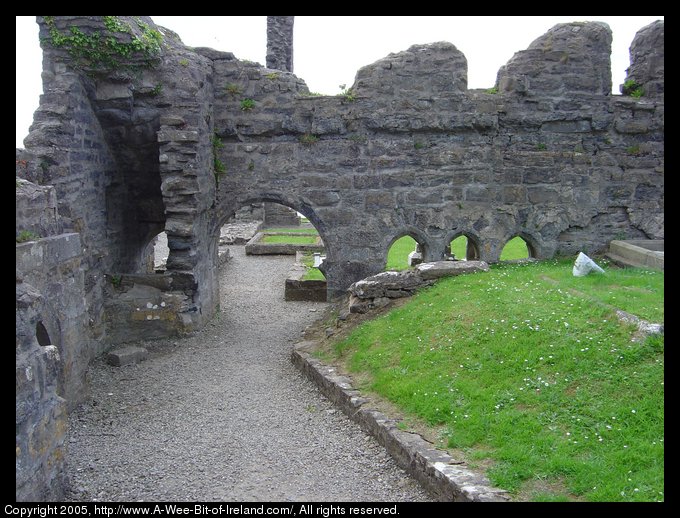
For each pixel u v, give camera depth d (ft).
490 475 21.24
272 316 55.26
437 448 24.20
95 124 44.45
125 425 30.91
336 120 49.85
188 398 34.88
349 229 51.19
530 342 29.27
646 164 52.03
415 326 35.88
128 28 40.96
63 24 39.93
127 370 39.78
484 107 50.29
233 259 89.15
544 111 50.83
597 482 19.80
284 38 92.58
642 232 52.80
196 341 46.32
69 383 31.73
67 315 31.12
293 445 28.45
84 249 41.70
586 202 52.06
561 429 23.02
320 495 23.81
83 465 26.21
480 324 32.58
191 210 45.37
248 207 127.65
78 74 41.24
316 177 50.72
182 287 46.85
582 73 50.65
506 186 51.49
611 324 28.43
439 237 51.57
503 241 51.88
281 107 49.93
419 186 51.01
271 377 38.68
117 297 45.57
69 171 39.45
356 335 38.52
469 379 28.40
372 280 41.65
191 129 44.78
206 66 47.67
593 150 51.70
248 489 24.35
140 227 54.95
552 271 43.16
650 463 20.01
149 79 43.62
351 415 30.58
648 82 51.98
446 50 49.62
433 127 50.08
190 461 26.84
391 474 25.05
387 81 49.62
